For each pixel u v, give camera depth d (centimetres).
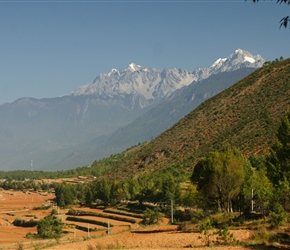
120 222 11781
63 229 11494
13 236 11206
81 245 4822
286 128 5312
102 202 16300
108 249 4125
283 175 5284
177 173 15438
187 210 10494
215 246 3847
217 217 5731
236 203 6769
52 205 19612
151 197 12712
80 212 14412
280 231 4256
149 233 5316
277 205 4631
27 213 17312
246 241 3994
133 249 3969
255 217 5525
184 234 4725
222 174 6381
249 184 6338
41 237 10556
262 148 14312
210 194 6606
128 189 14475
